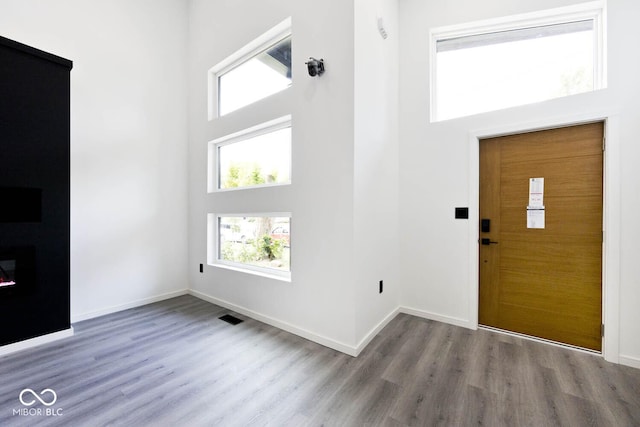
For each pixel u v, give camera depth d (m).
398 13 2.90
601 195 2.06
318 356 2.06
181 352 2.12
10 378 1.79
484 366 1.91
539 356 2.04
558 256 2.22
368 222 2.29
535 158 2.30
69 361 1.99
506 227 2.44
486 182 2.53
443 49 2.79
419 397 1.61
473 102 2.63
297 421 1.43
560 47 2.29
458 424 1.41
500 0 2.40
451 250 2.63
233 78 3.27
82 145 2.76
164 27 3.41
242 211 2.94
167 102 3.45
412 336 2.38
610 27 1.96
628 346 1.91
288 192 2.49
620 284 1.93
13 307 2.13
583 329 2.13
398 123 2.90
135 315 2.88
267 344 2.24
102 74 2.89
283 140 2.73
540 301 2.30
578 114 2.07
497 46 2.53
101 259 2.88
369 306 2.31
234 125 3.03
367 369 1.89
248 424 1.41
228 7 3.08
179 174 3.58
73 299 2.70
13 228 2.14
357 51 2.11
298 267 2.41
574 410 1.50
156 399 1.59
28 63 2.20
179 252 3.59
